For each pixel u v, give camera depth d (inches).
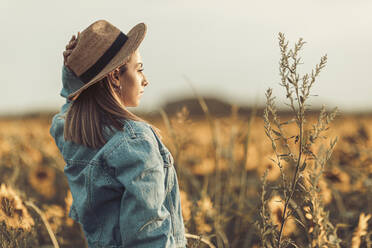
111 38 53.2
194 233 87.1
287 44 51.1
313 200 53.7
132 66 54.1
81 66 52.4
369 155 118.8
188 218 84.5
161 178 47.1
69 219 101.8
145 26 51.9
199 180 133.0
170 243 46.0
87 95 51.8
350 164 119.4
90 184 48.1
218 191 113.4
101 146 49.3
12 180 122.0
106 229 48.0
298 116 51.3
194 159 140.0
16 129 193.8
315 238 54.3
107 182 47.4
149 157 46.6
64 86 63.7
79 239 103.0
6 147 169.2
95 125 49.7
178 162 98.2
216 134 115.5
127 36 55.8
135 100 55.2
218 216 96.4
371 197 102.9
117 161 46.4
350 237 77.0
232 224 111.2
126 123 49.3
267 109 54.0
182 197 87.1
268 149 137.3
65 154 54.0
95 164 48.0
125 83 53.6
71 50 57.1
